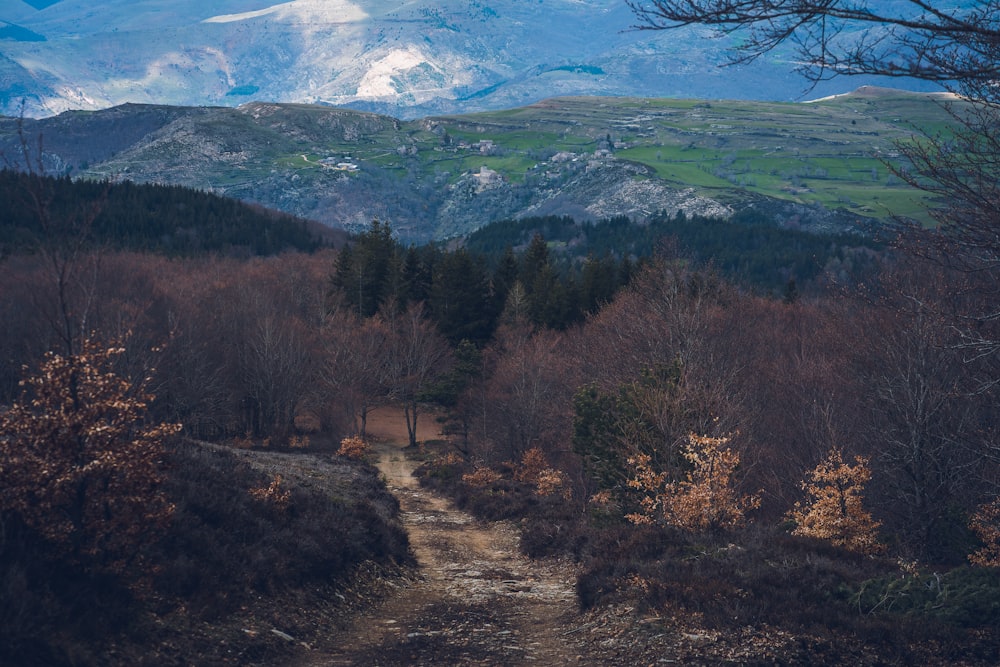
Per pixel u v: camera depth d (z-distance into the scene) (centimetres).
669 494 1888
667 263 4044
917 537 2130
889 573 1400
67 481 995
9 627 809
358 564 1700
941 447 2292
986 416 2297
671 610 1243
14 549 962
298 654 1138
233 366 6266
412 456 6041
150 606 1053
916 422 2330
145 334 4750
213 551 1278
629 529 1952
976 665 1024
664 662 1073
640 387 2452
